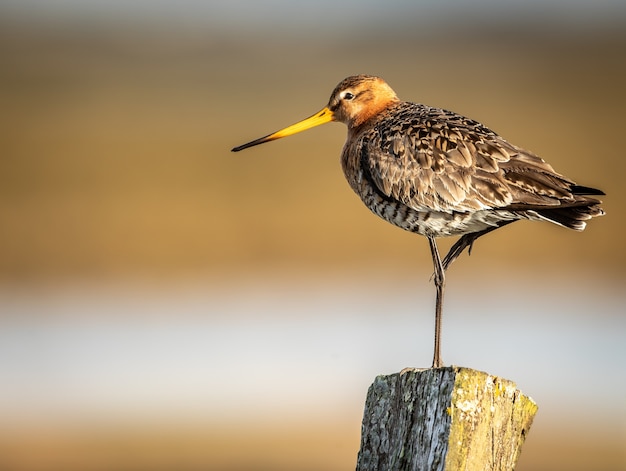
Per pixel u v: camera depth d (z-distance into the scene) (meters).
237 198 34.97
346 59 74.88
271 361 23.00
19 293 29.39
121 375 22.44
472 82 59.12
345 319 25.72
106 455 19.14
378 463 10.24
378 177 13.11
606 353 23.08
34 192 35.97
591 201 12.02
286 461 18.83
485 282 29.06
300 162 37.75
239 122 48.88
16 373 22.69
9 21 83.88
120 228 33.19
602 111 46.44
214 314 26.80
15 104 51.94
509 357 22.66
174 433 19.88
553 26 82.69
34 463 18.88
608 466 18.27
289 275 30.25
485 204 12.45
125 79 62.88
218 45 81.94
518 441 9.85
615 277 29.67
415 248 31.58
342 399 21.11
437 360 12.87
